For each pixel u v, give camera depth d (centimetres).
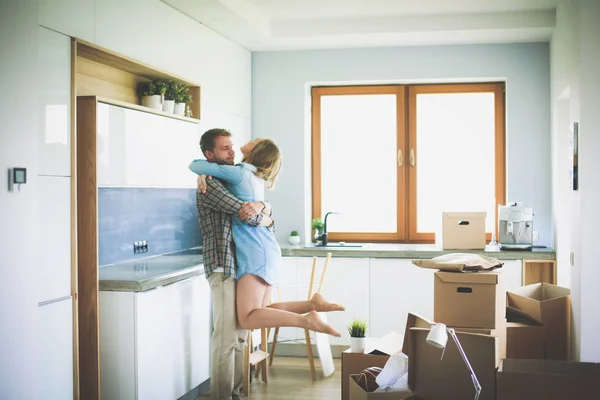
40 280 285
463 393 286
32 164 269
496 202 578
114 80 389
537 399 258
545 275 514
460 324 329
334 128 603
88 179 328
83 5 333
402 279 522
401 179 591
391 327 524
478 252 512
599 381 251
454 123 585
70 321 304
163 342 359
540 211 552
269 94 591
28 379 265
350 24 523
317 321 358
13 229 258
